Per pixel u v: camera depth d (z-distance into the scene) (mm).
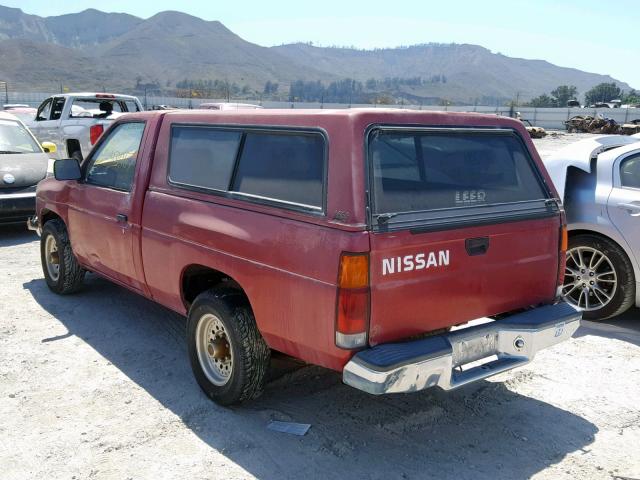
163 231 4402
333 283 3174
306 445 3682
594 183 5902
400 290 3258
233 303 3889
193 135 4336
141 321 5742
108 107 15930
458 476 3395
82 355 4969
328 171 3283
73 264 6148
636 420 4047
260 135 3781
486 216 3615
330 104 67375
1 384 4438
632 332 5676
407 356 3156
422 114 3539
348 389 4422
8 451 3582
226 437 3756
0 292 6566
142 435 3771
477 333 3570
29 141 10625
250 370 3869
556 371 4797
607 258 5719
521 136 4020
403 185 3357
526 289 3885
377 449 3656
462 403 4258
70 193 5758
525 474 3428
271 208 3578
